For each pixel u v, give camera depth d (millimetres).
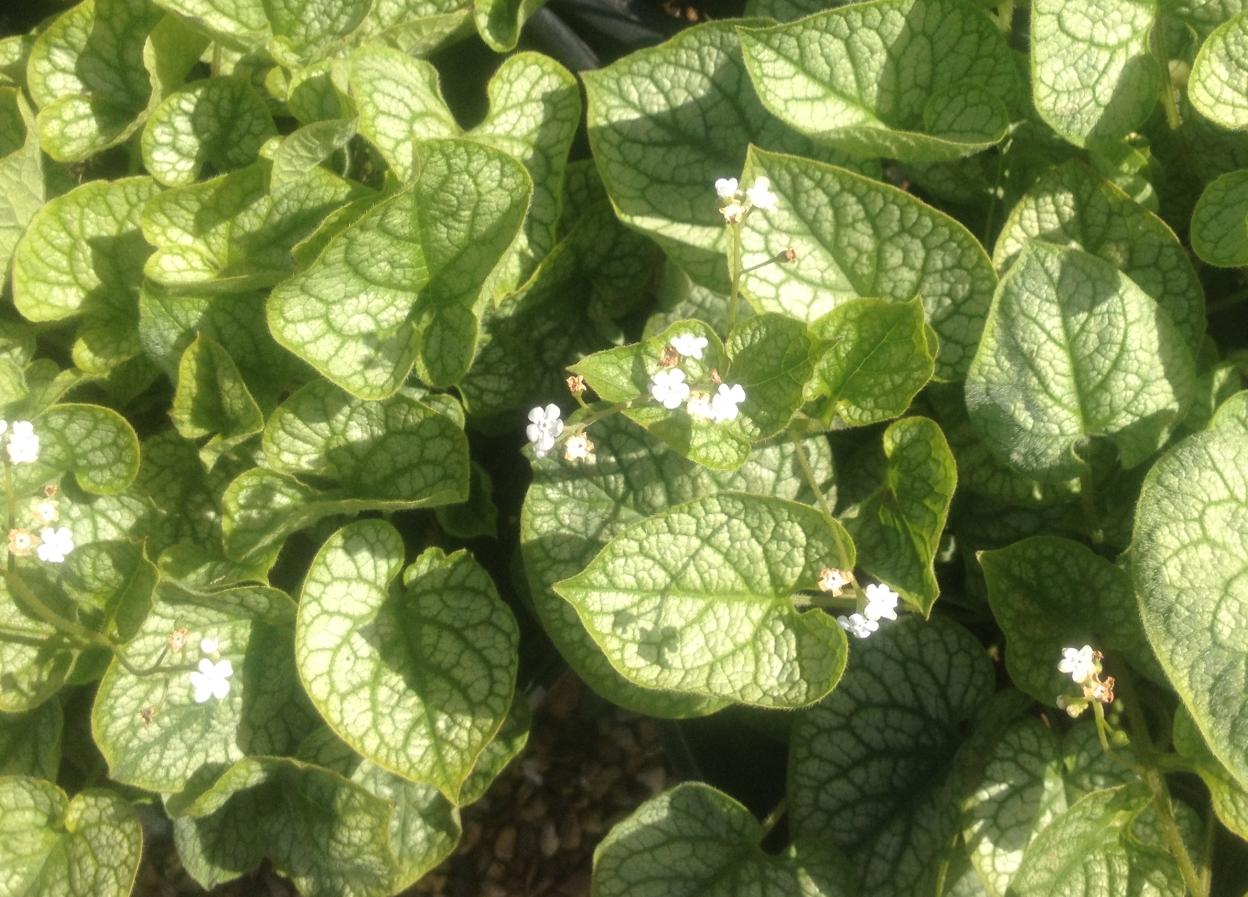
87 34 297
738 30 263
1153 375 255
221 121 288
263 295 278
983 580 289
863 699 280
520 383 300
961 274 261
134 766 268
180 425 273
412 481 277
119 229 284
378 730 258
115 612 274
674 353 238
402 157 265
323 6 280
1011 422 257
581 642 269
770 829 281
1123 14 258
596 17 332
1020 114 285
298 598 293
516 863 375
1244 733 215
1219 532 227
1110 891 251
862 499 282
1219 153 283
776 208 264
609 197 289
